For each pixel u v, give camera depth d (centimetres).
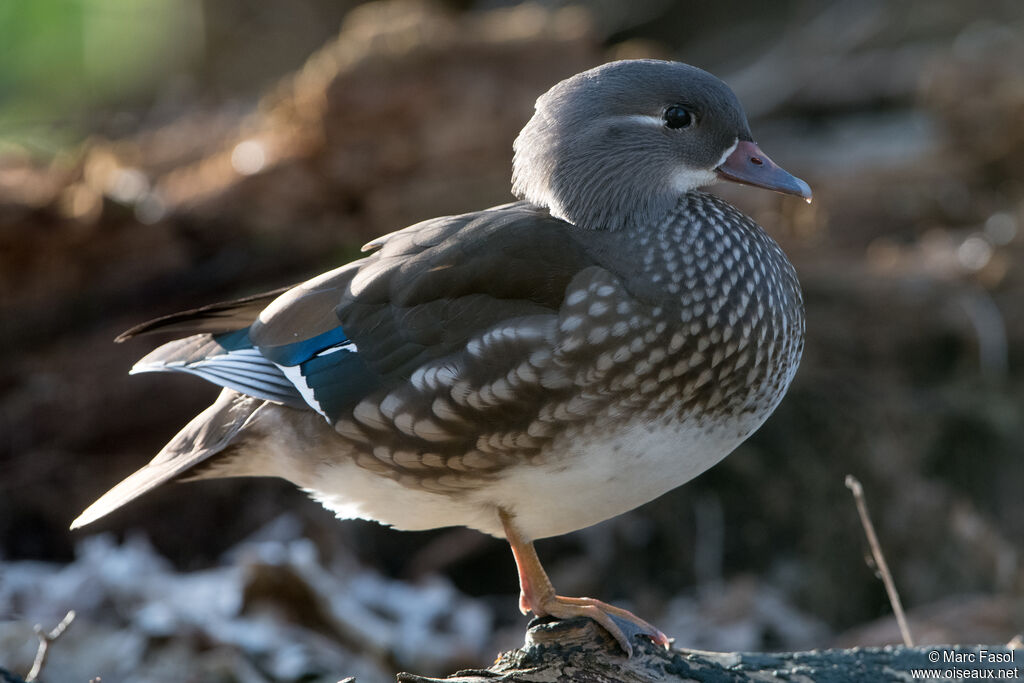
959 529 1023
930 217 1254
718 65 1803
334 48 1166
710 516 1031
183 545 986
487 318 563
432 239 599
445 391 554
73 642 757
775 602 977
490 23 1167
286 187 1114
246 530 994
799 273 1123
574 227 589
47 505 983
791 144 1502
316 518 981
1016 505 1036
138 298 1073
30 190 1094
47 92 1634
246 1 1769
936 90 1307
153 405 1022
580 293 553
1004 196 1273
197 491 995
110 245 1070
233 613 809
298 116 1138
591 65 1173
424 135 1121
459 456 563
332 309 605
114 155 1207
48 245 1056
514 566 1011
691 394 557
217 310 652
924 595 1015
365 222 1126
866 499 1035
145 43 1708
